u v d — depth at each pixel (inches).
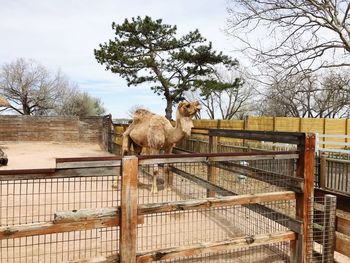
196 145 354.3
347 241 108.9
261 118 503.5
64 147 630.5
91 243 124.9
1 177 76.5
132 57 674.2
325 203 113.9
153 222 156.6
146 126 235.1
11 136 703.1
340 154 319.3
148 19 654.5
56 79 1430.9
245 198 106.1
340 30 397.1
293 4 406.6
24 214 162.4
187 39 669.3
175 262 118.4
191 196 202.5
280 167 133.7
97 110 1630.2
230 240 104.5
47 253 122.0
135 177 88.8
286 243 128.2
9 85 1296.8
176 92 697.0
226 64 690.8
